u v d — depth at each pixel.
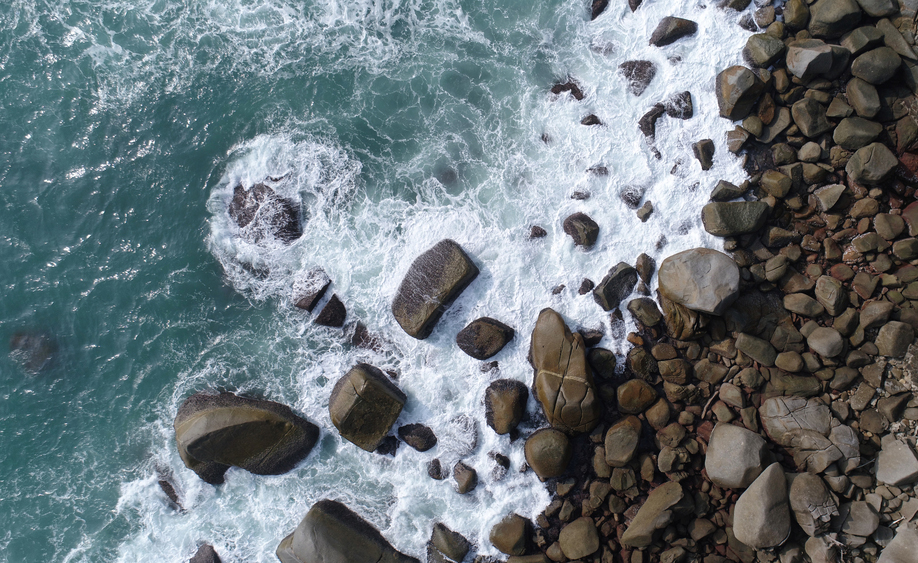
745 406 10.84
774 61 11.26
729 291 10.35
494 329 11.44
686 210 11.49
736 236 11.14
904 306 10.47
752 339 10.75
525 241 11.80
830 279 10.71
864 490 10.20
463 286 11.70
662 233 11.50
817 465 10.22
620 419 11.11
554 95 12.15
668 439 10.89
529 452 11.12
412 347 11.90
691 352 11.05
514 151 12.12
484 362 11.68
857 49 10.66
